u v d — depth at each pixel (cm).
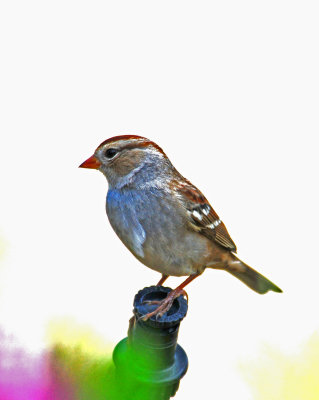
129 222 898
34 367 895
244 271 1026
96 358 902
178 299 778
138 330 746
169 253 902
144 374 758
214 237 950
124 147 897
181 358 800
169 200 887
